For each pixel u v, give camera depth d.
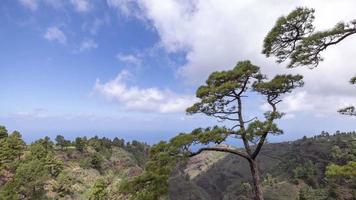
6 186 86.69
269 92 22.36
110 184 71.25
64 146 147.62
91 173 124.94
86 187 110.12
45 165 106.88
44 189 95.56
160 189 18.27
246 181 198.62
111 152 163.25
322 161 172.62
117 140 188.00
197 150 20.00
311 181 159.00
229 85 20.83
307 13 15.53
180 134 19.73
